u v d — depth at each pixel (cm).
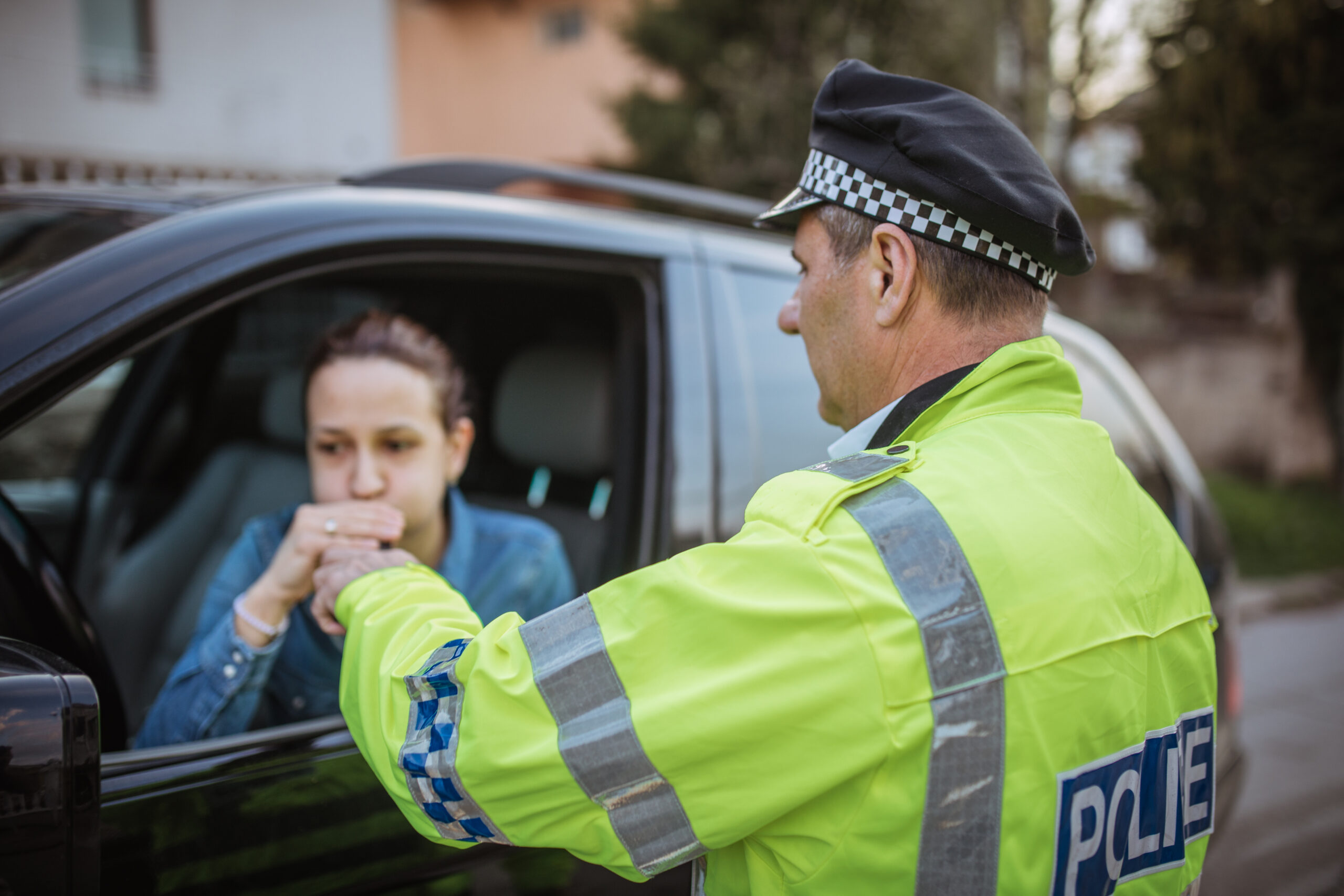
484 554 155
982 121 80
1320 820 310
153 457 236
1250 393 838
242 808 99
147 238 111
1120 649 73
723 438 151
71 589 112
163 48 816
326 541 112
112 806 92
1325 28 692
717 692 66
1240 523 677
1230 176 724
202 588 209
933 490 72
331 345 133
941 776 65
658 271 155
